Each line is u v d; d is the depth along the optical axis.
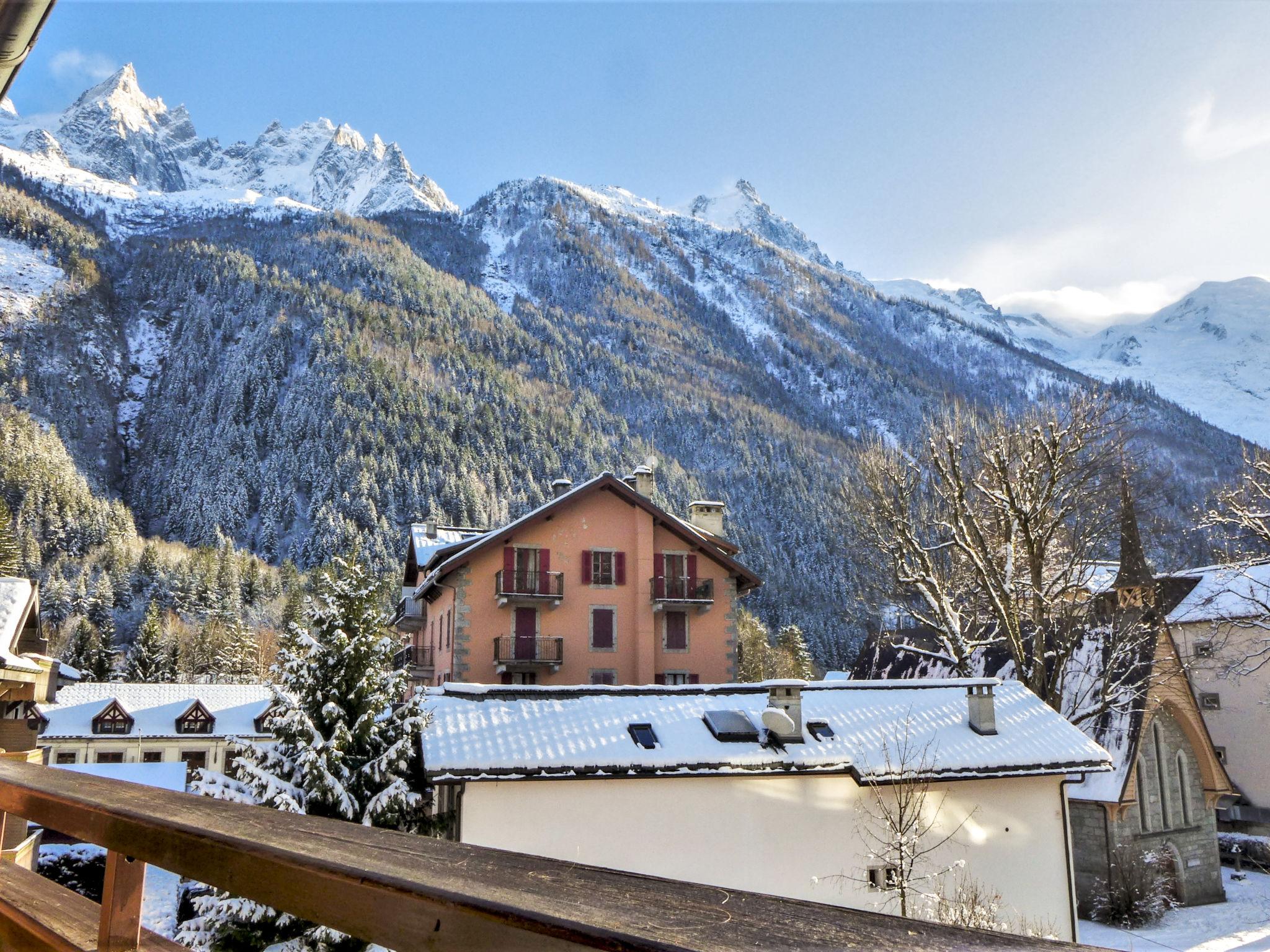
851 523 34.44
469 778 16.41
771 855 17.72
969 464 30.36
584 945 1.10
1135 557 30.11
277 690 17.28
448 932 1.31
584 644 35.53
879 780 18.06
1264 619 32.28
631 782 17.39
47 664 17.12
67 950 2.53
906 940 1.09
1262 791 37.09
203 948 15.05
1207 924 25.78
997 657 35.88
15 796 3.05
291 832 1.95
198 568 96.75
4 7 2.91
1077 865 27.80
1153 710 28.92
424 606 42.75
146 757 56.47
